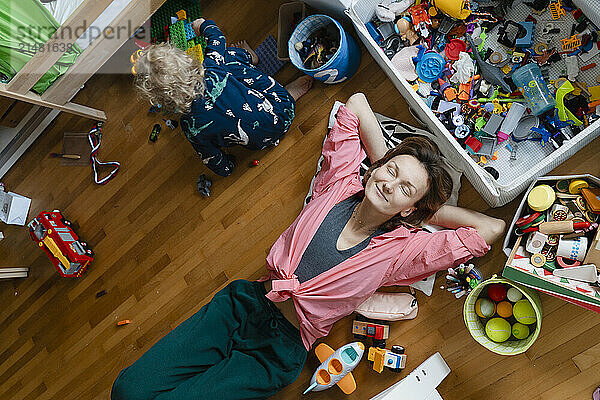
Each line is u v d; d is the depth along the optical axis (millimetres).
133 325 2299
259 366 1877
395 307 1914
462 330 1903
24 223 2484
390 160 1691
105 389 2330
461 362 1909
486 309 1783
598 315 1764
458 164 1856
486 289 1820
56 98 2068
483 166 1842
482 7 1840
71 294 2404
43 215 2318
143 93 1711
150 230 2287
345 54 1891
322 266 1763
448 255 1730
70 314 2404
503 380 1865
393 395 1661
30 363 2463
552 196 1646
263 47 2119
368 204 1709
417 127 1970
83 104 2377
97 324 2354
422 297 1950
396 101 1991
